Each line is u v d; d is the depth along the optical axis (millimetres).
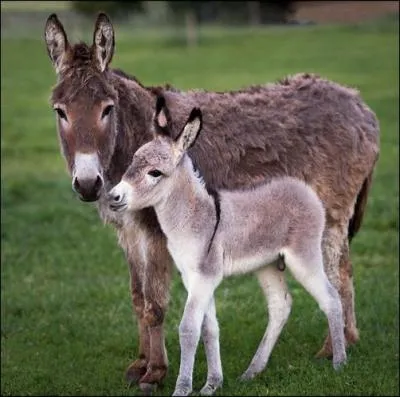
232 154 10695
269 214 9688
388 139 26531
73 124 9430
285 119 11070
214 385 9688
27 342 12656
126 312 13586
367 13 48375
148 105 10305
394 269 15195
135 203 8945
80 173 9250
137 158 8969
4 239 17906
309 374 10367
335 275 11180
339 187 11242
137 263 10477
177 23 60656
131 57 50125
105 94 9570
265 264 9914
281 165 10953
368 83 35625
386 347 11469
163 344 10500
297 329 12328
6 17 47500
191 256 9250
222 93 11219
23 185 22594
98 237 17797
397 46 43906
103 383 10852
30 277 15594
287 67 42062
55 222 19000
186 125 9039
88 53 9742
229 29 59281
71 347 12289
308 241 9938
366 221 18062
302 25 52469
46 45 9844
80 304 14148
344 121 11352
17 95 38219
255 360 10430
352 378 10039
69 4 48344
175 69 44656
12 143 29375
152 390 10328
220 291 14297
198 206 9227
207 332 9672
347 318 11258
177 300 13977
